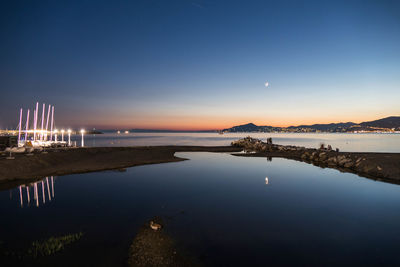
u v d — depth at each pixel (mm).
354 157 32625
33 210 13781
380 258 8906
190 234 10695
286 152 49875
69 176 24078
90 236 10281
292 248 9625
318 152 40594
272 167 31203
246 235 10766
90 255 8633
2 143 35938
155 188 19531
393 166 25656
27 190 18578
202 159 39562
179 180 22844
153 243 9633
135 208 14312
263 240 10297
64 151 35375
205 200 16250
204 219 12648
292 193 18344
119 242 9727
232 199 16578
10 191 18234
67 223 11805
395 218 13156
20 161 25000
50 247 9188
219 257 8789
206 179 23344
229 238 10414
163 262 8289
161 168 29766
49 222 11930
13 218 12492
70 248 9156
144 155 40531
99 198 16438
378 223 12414
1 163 23250
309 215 13539
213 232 10992
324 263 8508
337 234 11039
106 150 43688
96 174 25281
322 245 9938
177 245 9602
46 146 40688
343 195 17844
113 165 29875
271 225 12008
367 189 19672
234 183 21672
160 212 13648
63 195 17141
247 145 62594
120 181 22094
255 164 33844
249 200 16406
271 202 16016
